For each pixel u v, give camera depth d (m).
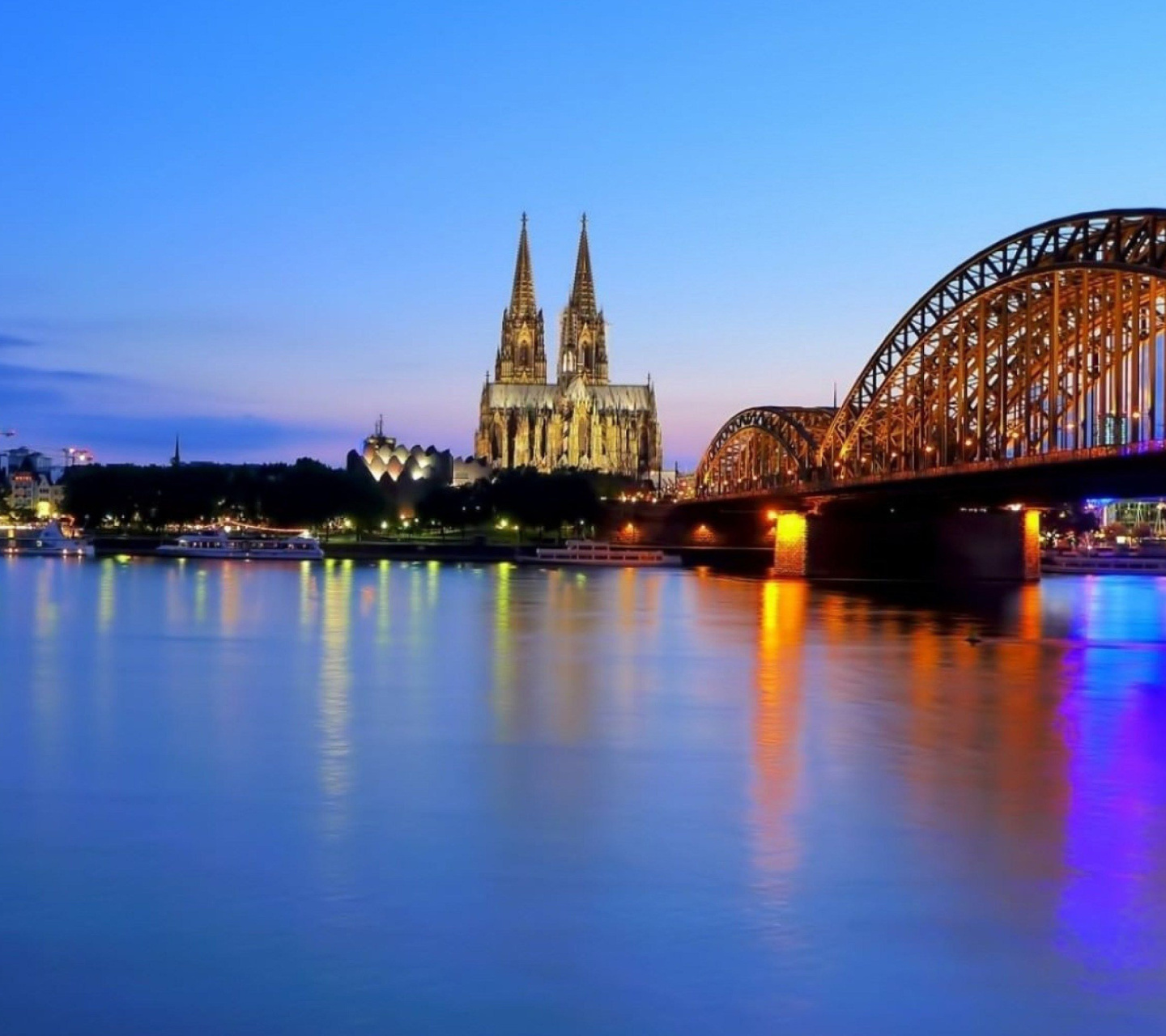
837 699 81.75
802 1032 34.25
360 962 38.06
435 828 50.94
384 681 90.06
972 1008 35.56
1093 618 138.75
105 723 73.19
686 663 100.50
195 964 37.91
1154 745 66.88
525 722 73.56
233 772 60.50
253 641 116.25
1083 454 121.62
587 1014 35.09
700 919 41.19
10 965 37.88
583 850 48.06
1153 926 40.81
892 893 43.59
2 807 54.16
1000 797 55.81
